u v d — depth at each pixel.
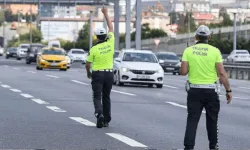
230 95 14.71
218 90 14.57
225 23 163.12
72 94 32.81
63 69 67.69
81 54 106.19
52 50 68.25
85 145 16.16
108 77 19.73
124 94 34.50
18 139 16.84
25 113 23.11
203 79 14.45
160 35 157.75
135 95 34.06
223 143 17.47
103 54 19.66
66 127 19.53
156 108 26.94
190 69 14.52
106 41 19.88
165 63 69.75
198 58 14.43
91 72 19.91
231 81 58.00
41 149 15.36
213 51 14.50
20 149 15.29
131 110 25.70
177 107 27.69
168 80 54.59
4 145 15.81
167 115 24.19
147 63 42.78
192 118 14.52
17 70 63.62
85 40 182.12
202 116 24.14
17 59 113.12
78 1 120.56
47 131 18.52
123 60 43.34
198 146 16.64
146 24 169.25
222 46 128.62
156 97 33.22
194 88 14.45
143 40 145.88
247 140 18.17
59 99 29.45
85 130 19.00
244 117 24.53
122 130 19.33
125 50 44.53
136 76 41.72
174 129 20.00
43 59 66.25
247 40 133.88
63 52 68.50
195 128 14.48
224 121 22.98
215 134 14.76
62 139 17.06
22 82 42.22
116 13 86.88
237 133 19.66
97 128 19.58
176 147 16.28
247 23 145.75
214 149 14.82
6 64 83.62
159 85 42.19
